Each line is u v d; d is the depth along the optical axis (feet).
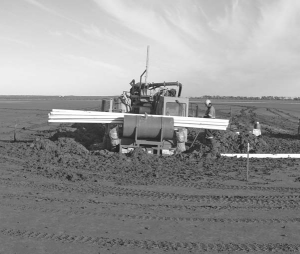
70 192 29.60
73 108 170.60
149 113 56.34
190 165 41.22
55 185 31.58
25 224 22.39
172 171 37.96
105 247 19.22
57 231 21.36
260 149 51.80
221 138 52.31
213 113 54.75
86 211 24.99
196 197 28.86
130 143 49.26
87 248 19.07
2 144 54.65
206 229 22.06
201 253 18.70
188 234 21.22
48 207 25.68
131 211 25.17
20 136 71.15
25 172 36.29
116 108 57.36
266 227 22.56
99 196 28.66
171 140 49.78
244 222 23.39
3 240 19.95
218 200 28.14
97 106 189.57
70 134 59.72
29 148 49.16
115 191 30.14
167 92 56.54
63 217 23.73
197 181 33.99
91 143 57.82
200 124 51.37
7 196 28.14
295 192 30.73
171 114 53.42
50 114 50.39
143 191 30.27
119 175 35.70
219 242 20.15
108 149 50.37
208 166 40.63
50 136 67.56
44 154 45.60
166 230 21.79
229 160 44.60
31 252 18.52
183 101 53.42
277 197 29.19
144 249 19.04
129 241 20.06
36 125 95.25
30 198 27.76
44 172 36.35
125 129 47.50
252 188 31.83
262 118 129.18
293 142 63.41
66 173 35.60
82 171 37.14
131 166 39.93
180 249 19.13
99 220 23.30
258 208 26.35
